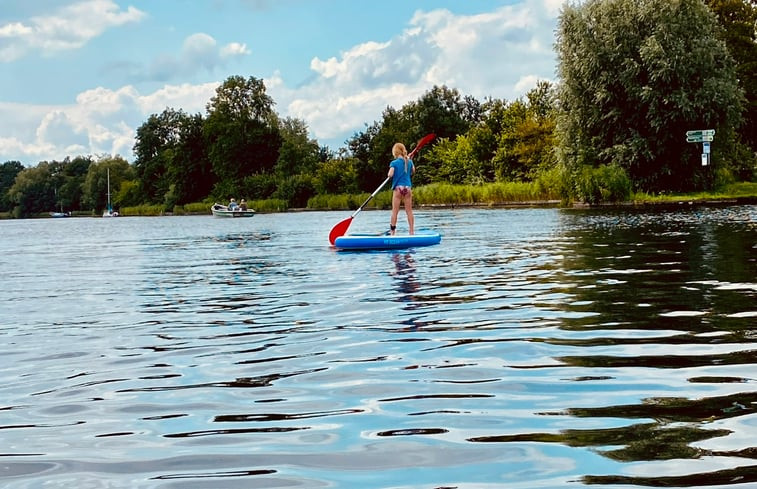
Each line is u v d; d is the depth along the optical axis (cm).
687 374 319
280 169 7700
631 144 3241
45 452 251
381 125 6994
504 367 348
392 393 310
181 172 9012
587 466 216
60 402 315
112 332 495
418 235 1257
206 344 438
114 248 1658
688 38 3253
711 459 215
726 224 1462
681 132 3284
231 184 8312
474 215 2656
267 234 2069
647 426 249
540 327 448
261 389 326
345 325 484
